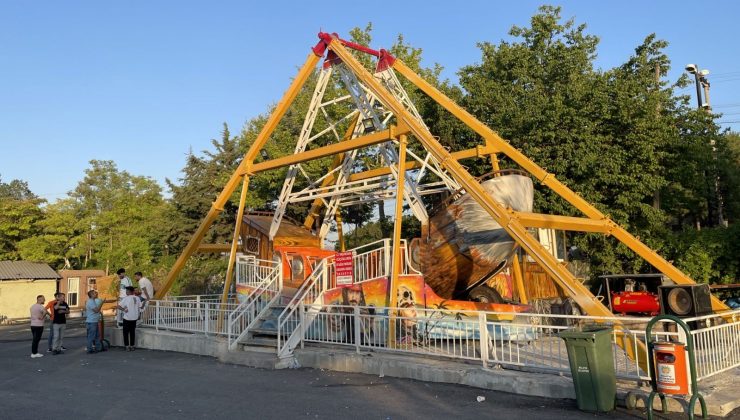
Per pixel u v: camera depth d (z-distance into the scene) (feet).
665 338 27.48
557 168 63.67
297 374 35.63
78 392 32.22
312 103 55.67
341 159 61.62
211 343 45.60
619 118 63.77
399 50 91.09
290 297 47.50
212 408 26.96
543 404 25.41
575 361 24.22
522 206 44.83
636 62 69.51
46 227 175.32
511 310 42.04
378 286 41.96
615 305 56.85
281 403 27.50
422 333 39.55
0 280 125.59
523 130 67.72
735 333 28.35
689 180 70.23
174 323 53.26
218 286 108.58
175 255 122.01
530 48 77.15
